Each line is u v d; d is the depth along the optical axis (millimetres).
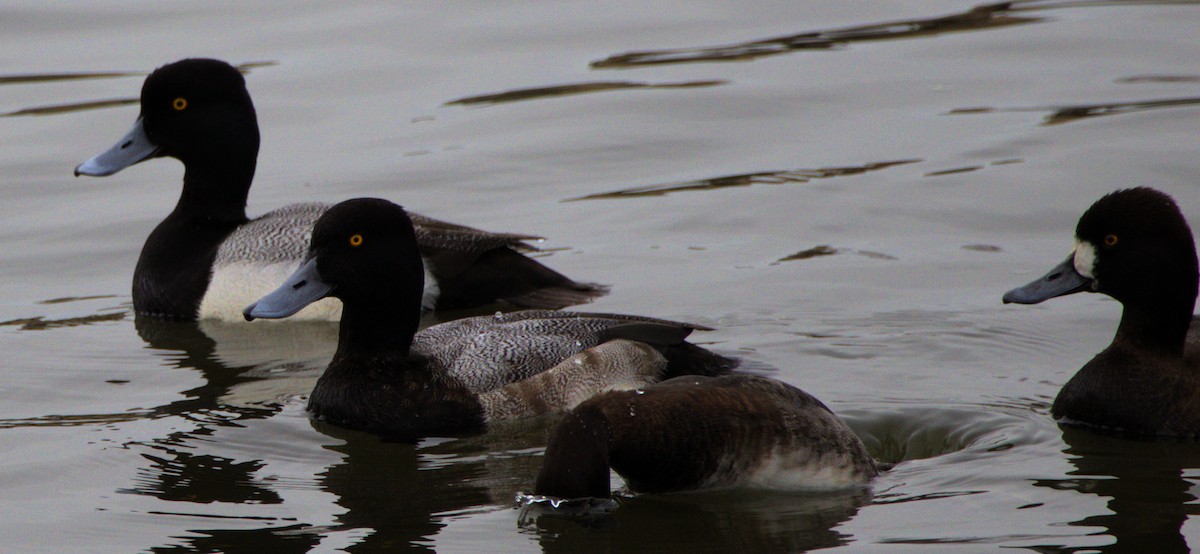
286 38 20016
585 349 10141
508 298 12406
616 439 7820
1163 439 9102
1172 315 9328
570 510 7770
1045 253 13062
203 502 8320
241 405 10141
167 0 21594
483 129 17109
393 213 9969
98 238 14297
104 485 8602
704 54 19453
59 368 10930
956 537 7555
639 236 13891
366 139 16828
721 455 7996
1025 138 16000
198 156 13008
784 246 13461
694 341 11047
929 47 19531
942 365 10438
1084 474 8469
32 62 18969
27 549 7676
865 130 16656
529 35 20219
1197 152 15172
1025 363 10500
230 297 12344
